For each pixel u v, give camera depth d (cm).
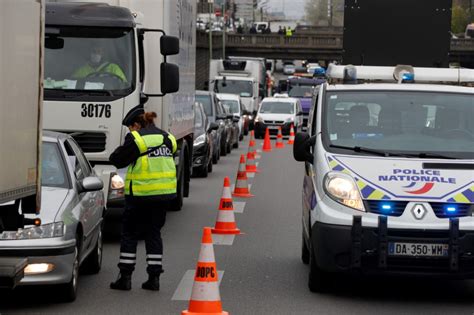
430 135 2578
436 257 2330
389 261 2339
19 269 2008
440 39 3834
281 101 12062
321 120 2623
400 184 2384
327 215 2372
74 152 2720
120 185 3372
